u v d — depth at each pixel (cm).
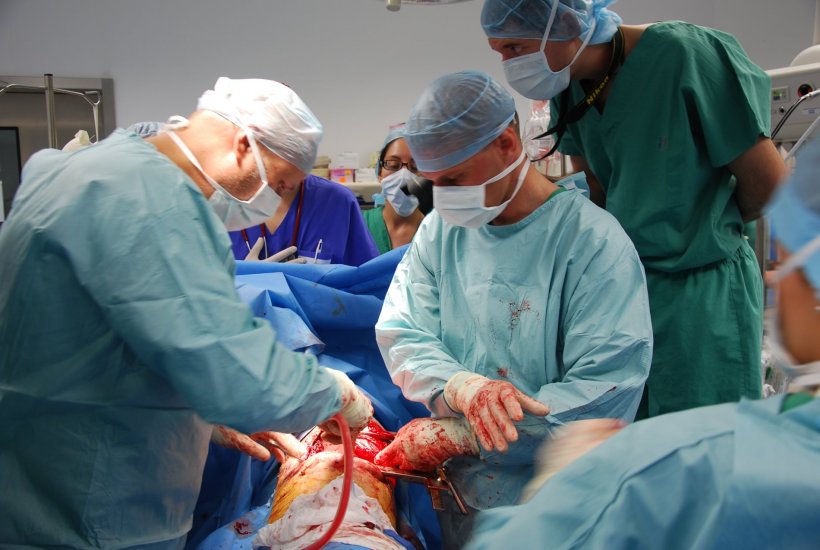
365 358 193
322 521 124
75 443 105
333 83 485
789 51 471
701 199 179
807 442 57
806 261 60
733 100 170
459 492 141
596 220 140
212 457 164
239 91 125
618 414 127
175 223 100
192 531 158
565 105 187
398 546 122
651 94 175
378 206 315
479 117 134
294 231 259
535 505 69
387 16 485
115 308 96
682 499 61
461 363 148
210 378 98
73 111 462
